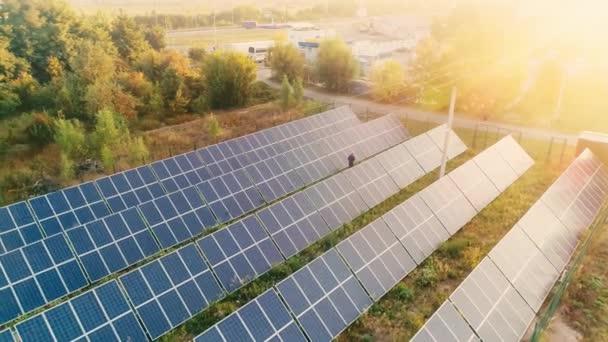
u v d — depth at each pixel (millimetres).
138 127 52500
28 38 78500
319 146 40156
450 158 40781
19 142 44438
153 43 100000
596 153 39562
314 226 28125
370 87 77500
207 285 22328
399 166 36062
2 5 81125
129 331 19062
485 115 56531
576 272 24781
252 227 25688
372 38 140875
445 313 18891
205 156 36906
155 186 32812
